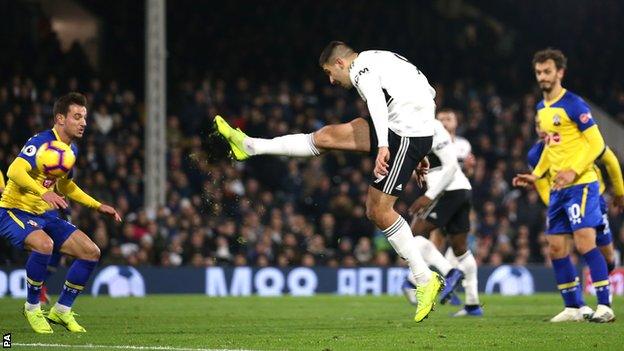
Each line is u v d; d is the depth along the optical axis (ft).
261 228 139.23
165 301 102.58
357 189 155.02
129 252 127.65
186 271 120.67
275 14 189.98
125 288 118.01
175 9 183.93
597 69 213.25
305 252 138.72
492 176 159.94
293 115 164.25
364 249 140.77
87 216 130.72
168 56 180.75
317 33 191.11
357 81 59.72
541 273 132.46
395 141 59.26
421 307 59.98
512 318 76.64
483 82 201.46
